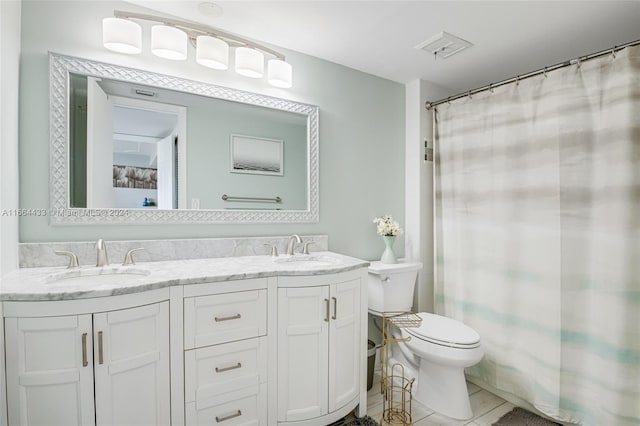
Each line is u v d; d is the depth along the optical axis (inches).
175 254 67.9
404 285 86.5
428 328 75.6
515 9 64.9
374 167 97.6
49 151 57.2
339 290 64.8
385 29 73.0
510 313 78.3
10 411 41.7
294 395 61.1
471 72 95.7
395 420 70.6
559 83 69.6
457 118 91.9
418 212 100.4
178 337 51.3
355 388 68.9
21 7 55.4
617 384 60.9
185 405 52.0
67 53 58.9
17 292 41.7
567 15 66.7
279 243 80.0
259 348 58.1
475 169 86.9
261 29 73.4
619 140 61.2
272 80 73.8
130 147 64.6
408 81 102.3
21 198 55.4
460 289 90.3
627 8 63.7
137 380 47.8
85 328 43.8
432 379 76.1
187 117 70.4
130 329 47.0
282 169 81.7
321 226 88.0
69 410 43.6
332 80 89.5
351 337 67.7
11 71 51.6
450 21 69.7
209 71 72.4
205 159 72.2
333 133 89.8
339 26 72.1
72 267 56.2
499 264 80.6
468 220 88.7
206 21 70.3
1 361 41.1
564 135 68.6
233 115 75.6
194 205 70.9
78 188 59.9
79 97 60.0
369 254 96.7
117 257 62.3
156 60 66.7
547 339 71.1
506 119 79.5
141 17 60.5
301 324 61.2
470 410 72.9
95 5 61.4
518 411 75.1
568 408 68.0
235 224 75.9
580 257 66.7
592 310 65.1
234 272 56.7
